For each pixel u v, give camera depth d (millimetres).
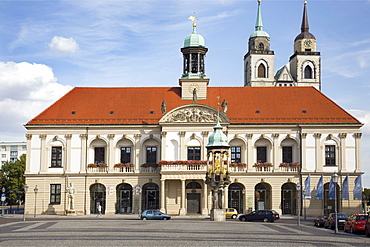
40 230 56656
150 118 101688
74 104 105438
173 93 107812
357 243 44812
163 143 98188
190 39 107188
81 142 101000
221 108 103375
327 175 99250
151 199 100625
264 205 100062
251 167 99625
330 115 101688
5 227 62500
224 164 79750
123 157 101812
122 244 41531
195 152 98688
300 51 178125
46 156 101062
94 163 101188
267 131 100438
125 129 101000
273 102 104875
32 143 101500
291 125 100000
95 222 72812
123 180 100062
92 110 103875
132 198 100500
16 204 170000
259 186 100375
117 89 109375
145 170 100000
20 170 155375
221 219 78312
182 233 52344
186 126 98688
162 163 95688
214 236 49219
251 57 177500
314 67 177500
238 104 104312
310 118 100750
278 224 73750
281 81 176375
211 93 107438
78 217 91188
